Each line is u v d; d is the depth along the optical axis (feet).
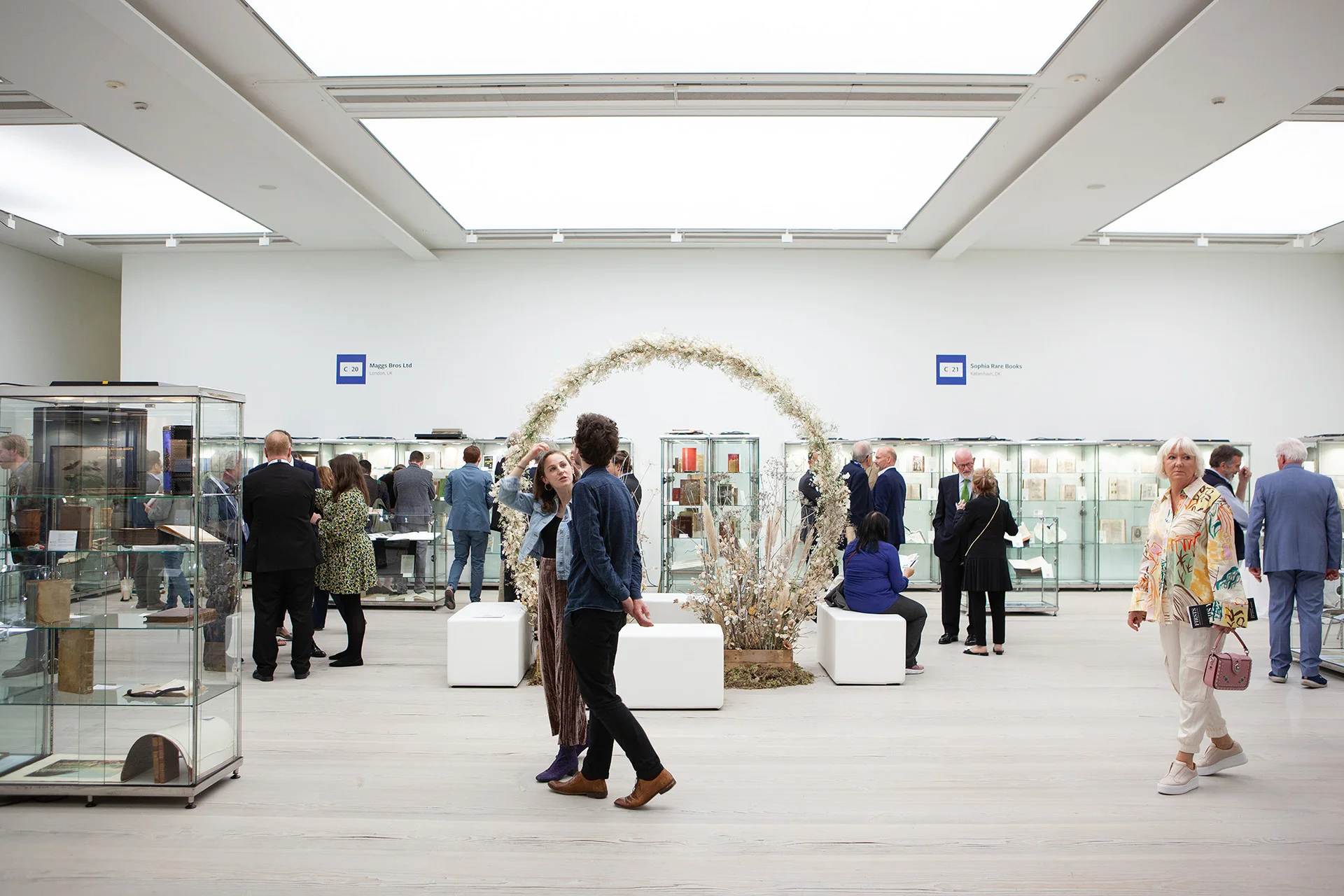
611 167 30.04
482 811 12.73
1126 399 41.34
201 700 13.16
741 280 41.29
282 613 22.54
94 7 18.99
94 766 13.03
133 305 41.75
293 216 36.24
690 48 21.83
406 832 11.93
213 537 13.55
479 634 20.71
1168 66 22.03
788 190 32.45
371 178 31.24
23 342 41.14
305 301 41.73
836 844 11.57
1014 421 41.29
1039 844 11.62
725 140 27.63
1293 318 41.47
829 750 15.70
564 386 22.97
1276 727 17.39
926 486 39.88
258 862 10.96
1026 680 21.50
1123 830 12.11
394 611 33.17
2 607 13.10
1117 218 35.96
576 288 41.39
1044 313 41.45
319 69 22.90
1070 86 24.03
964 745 16.08
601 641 12.37
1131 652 25.11
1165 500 14.20
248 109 24.32
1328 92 23.90
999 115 25.84
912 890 10.28
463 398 41.45
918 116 25.86
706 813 12.64
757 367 23.02
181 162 29.91
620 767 14.75
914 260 41.39
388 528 34.35
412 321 41.60
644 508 40.81
